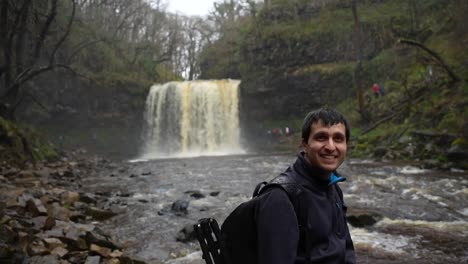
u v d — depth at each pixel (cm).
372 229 686
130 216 845
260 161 2283
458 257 531
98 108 3941
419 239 618
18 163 1656
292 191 179
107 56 4381
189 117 4097
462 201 900
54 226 602
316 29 3953
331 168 191
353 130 2745
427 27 3158
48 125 3609
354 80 3462
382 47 3466
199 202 1002
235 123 4122
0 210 615
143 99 4216
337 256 180
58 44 2231
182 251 604
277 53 4078
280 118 3997
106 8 5291
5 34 2133
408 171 1449
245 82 4119
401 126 2156
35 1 2384
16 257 423
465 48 2316
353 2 2945
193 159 2897
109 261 502
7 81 2202
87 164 2203
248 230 181
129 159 3503
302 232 177
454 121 1753
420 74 2548
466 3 2362
